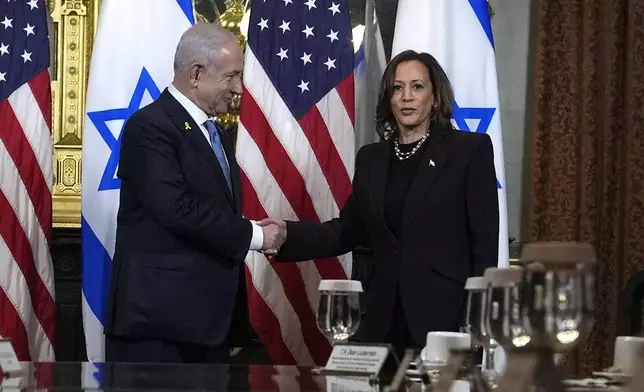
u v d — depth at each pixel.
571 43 7.12
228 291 4.73
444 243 4.72
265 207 6.32
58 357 6.98
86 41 7.20
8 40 6.36
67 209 7.04
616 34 7.06
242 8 7.23
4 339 3.03
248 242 4.75
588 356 7.02
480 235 4.71
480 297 2.80
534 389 2.05
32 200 6.29
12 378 2.75
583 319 2.07
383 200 4.81
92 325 6.12
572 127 7.12
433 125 4.94
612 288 7.09
